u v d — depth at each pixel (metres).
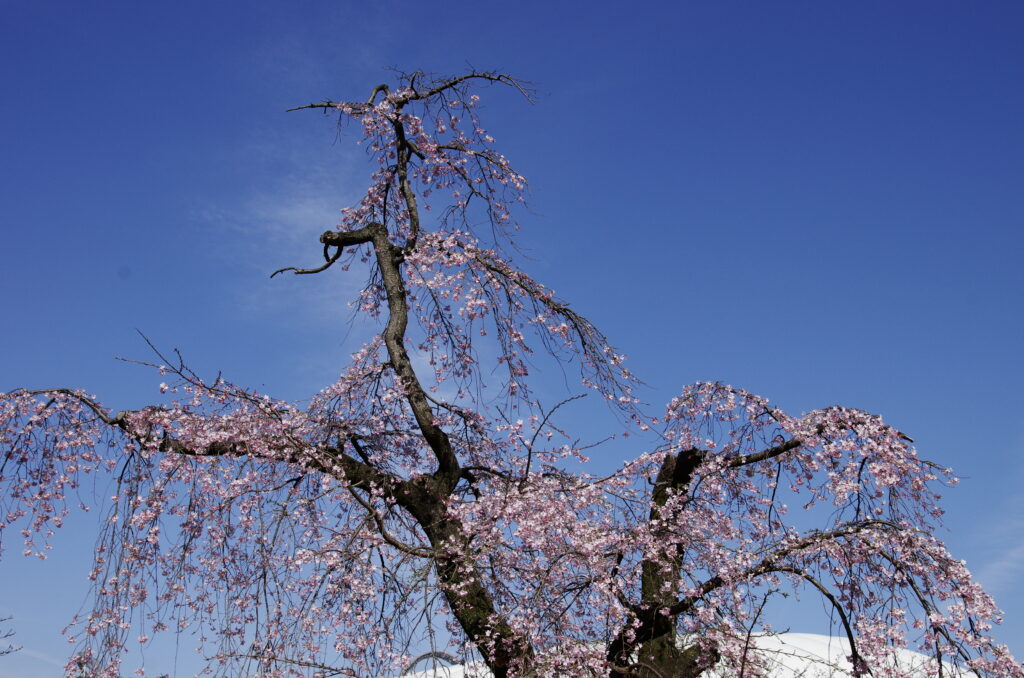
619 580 7.64
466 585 7.73
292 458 8.22
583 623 7.71
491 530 7.62
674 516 8.24
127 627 7.04
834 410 8.50
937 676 6.95
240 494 7.87
